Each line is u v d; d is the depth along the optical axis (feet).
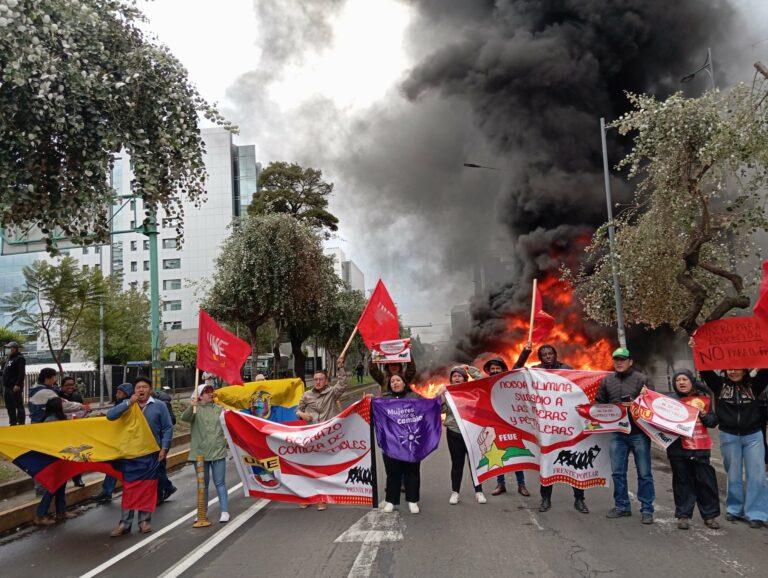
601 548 18.54
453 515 23.39
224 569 17.99
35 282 77.71
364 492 24.12
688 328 35.19
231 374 26.32
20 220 24.04
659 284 43.45
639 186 39.19
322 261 80.79
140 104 24.79
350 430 24.61
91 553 20.58
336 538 20.68
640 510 22.44
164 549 20.53
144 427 23.29
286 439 24.59
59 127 21.53
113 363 142.51
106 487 29.96
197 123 27.53
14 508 25.64
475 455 24.93
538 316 28.12
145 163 24.39
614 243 43.68
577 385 23.91
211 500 28.68
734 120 31.22
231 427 24.50
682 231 37.91
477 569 16.96
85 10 21.98
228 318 76.59
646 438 21.76
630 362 22.31
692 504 20.76
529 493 26.94
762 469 20.99
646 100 35.27
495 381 25.17
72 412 30.66
